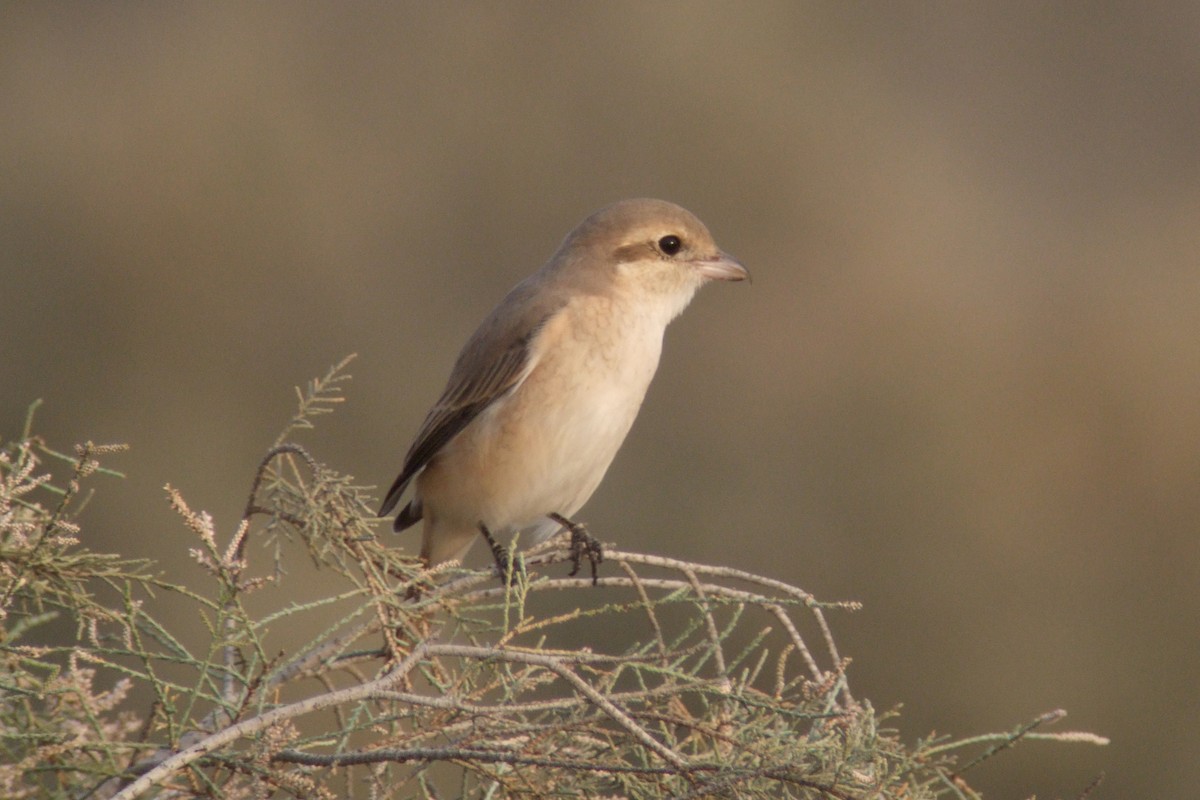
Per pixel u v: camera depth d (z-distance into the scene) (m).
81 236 23.20
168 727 5.51
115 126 24.67
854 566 18.89
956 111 31.19
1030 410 20.94
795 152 26.77
